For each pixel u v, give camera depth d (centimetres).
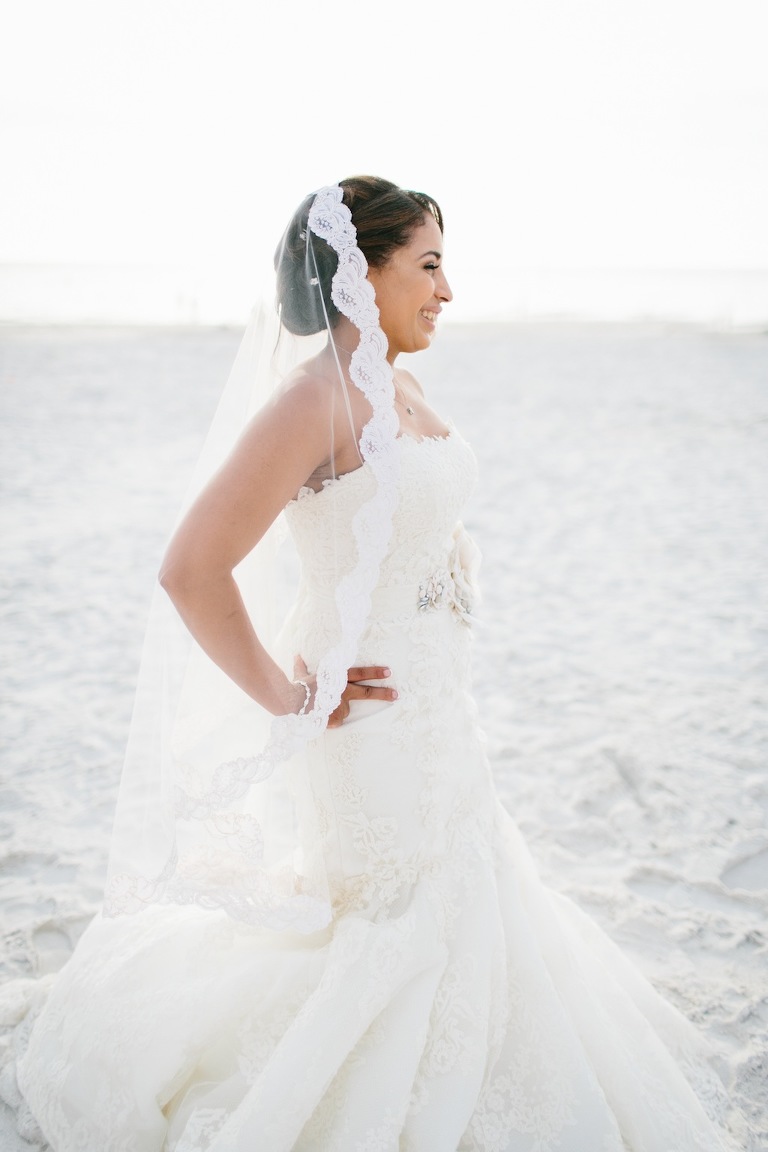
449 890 176
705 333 3216
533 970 178
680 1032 206
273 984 173
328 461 160
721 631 506
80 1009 184
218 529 147
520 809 318
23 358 2014
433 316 180
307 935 183
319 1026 159
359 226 165
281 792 188
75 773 343
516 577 618
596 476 970
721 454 1081
